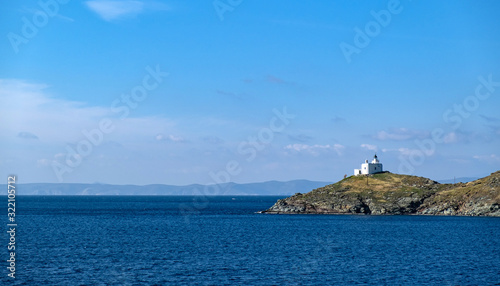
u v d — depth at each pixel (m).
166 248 95.62
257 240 111.94
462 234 128.62
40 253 86.19
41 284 61.47
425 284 63.81
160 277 66.38
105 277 65.94
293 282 64.44
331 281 65.31
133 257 83.06
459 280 66.19
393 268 74.81
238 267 74.44
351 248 98.06
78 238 113.12
